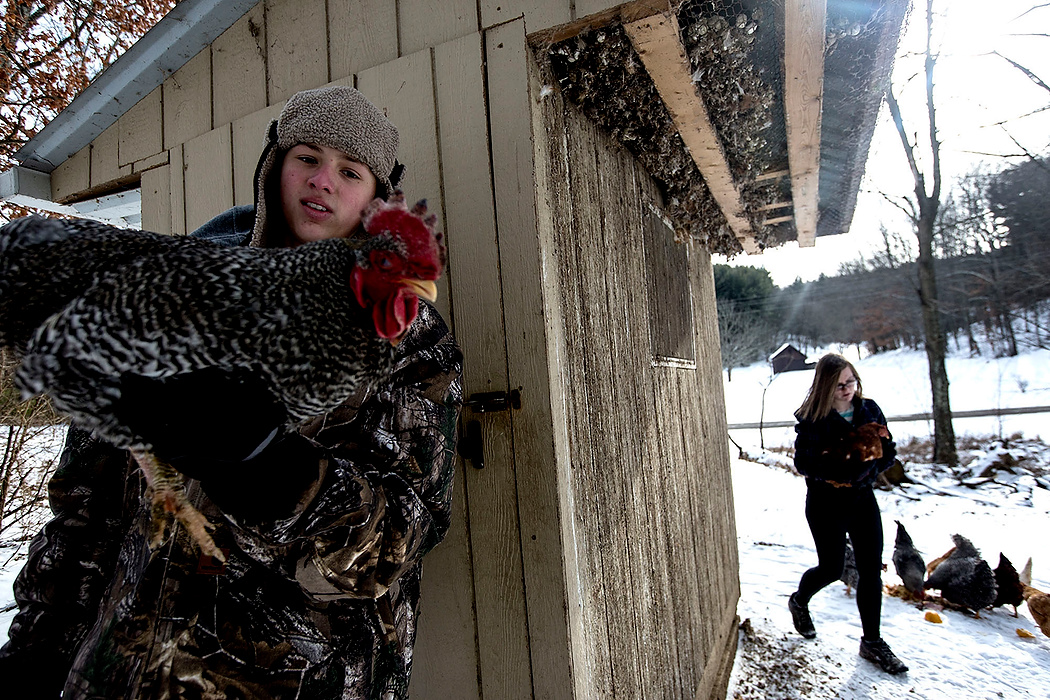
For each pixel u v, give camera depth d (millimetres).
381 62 1918
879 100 3072
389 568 962
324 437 1030
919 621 4402
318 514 816
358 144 1284
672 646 2670
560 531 1543
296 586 960
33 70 6898
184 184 2424
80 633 1033
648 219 2932
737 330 30078
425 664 1684
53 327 725
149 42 2342
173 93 2488
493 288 1657
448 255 1729
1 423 5121
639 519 2393
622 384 2320
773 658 3832
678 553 2982
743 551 6305
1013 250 19844
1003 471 9055
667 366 3152
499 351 1639
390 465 1021
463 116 1733
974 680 3484
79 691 862
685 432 3492
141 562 942
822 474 3756
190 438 697
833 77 2854
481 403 1613
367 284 824
